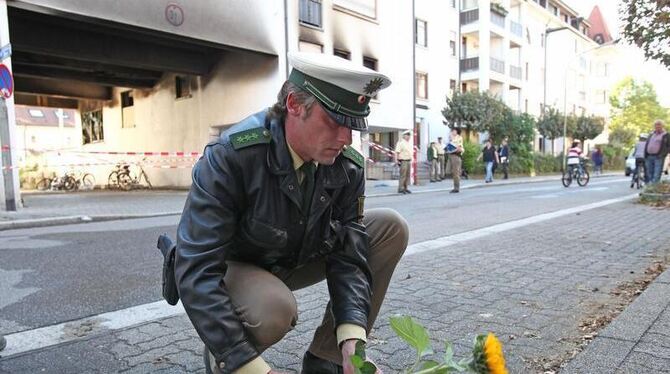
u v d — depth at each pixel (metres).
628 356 2.31
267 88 14.78
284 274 1.88
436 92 26.98
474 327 2.90
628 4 8.11
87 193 17.64
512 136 28.19
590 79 54.84
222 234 1.49
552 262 4.60
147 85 18.88
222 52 15.99
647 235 6.02
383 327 2.94
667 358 2.27
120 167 20.17
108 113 21.55
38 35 11.96
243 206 1.56
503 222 7.49
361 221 1.83
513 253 5.05
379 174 20.83
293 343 2.74
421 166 23.88
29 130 29.33
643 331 2.59
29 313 3.33
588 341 2.64
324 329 1.98
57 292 3.86
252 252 1.67
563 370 2.21
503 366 0.94
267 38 14.19
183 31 12.05
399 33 20.25
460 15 31.64
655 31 7.91
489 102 25.48
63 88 19.73
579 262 4.57
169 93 18.28
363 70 1.39
